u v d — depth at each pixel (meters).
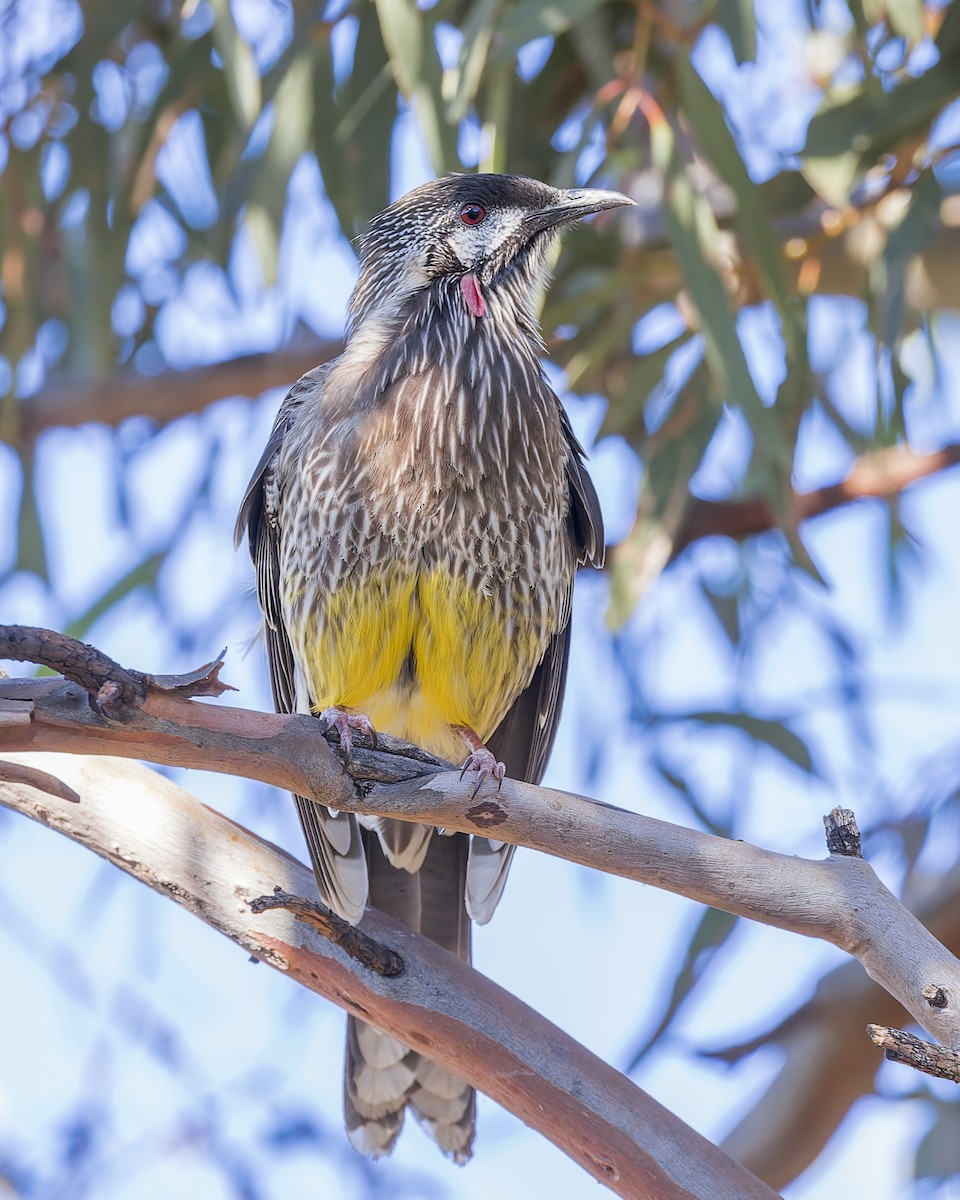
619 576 11.02
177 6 11.31
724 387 9.41
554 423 8.66
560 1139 6.77
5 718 5.82
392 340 8.67
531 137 11.63
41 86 12.05
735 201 9.65
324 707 8.66
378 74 10.48
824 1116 11.67
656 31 10.83
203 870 7.14
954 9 9.66
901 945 6.19
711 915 11.45
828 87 11.03
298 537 8.45
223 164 12.08
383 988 6.95
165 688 5.90
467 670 8.44
